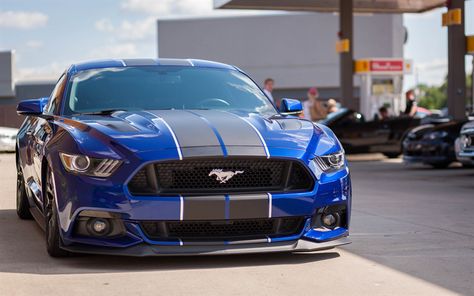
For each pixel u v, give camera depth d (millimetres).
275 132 4809
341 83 22156
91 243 4516
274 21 49969
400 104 25000
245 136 4652
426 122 17188
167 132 4613
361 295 3875
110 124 4809
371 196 8922
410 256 4914
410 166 15164
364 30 49125
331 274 4367
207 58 50219
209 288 4016
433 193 9297
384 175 12648
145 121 4855
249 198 4473
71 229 4570
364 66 23172
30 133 6168
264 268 4520
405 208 7637
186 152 4445
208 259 4773
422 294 3895
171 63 5996
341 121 17656
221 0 22469
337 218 4836
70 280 4211
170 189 4441
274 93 50438
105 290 3973
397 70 23844
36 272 4426
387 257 4879
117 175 4438
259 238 4594
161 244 4453
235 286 4059
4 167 14242
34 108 5684
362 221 6625
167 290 3971
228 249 4520
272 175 4586
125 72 5793
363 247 5246
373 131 17703
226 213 4449
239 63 50219
